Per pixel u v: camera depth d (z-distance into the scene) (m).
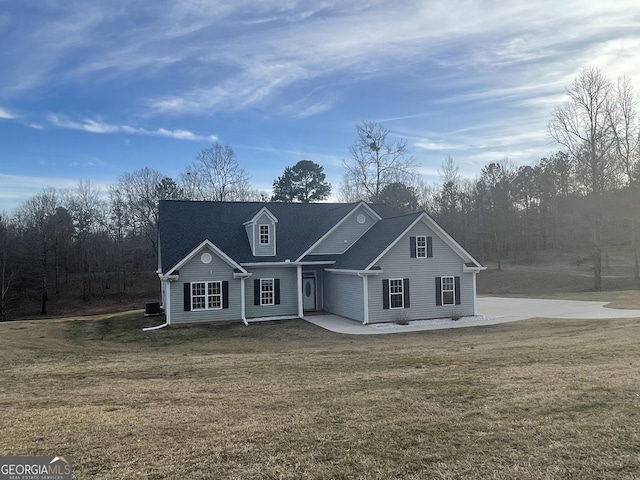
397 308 22.33
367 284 21.89
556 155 61.81
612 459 5.28
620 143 37.34
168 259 22.91
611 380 8.31
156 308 25.50
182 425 6.95
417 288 22.69
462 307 23.30
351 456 5.62
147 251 59.59
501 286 43.91
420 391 8.39
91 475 5.29
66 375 11.36
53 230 53.91
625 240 47.62
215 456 5.73
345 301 23.91
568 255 57.69
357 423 6.77
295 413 7.39
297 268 24.88
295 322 22.88
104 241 57.62
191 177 53.38
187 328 21.33
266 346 16.94
